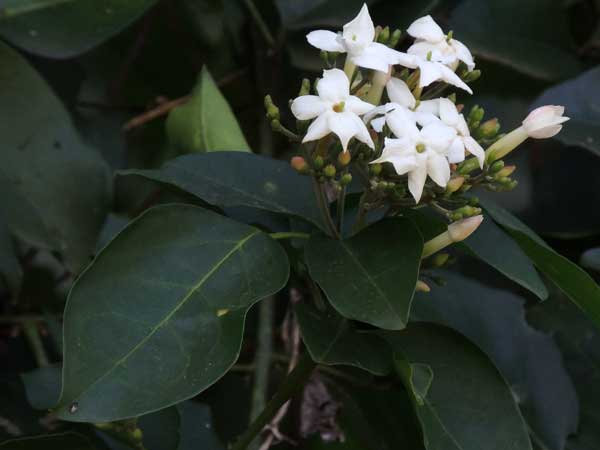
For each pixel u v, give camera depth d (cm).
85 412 31
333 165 36
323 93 34
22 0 47
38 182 49
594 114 50
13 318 52
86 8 48
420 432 44
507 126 55
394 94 35
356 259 35
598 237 54
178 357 32
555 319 49
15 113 49
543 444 42
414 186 33
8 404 45
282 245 39
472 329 44
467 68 39
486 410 36
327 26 53
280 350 52
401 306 33
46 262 55
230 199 38
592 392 47
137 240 34
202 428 43
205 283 34
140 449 38
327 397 48
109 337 32
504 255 37
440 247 36
